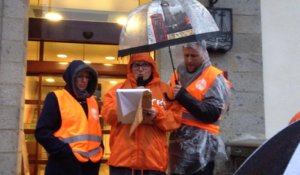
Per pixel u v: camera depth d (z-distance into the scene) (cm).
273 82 641
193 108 414
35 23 657
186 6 419
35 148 670
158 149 404
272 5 655
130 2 686
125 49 420
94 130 423
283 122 636
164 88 425
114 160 405
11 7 583
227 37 616
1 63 572
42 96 675
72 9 671
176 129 433
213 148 435
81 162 404
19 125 568
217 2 636
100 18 677
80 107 418
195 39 403
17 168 562
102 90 685
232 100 625
